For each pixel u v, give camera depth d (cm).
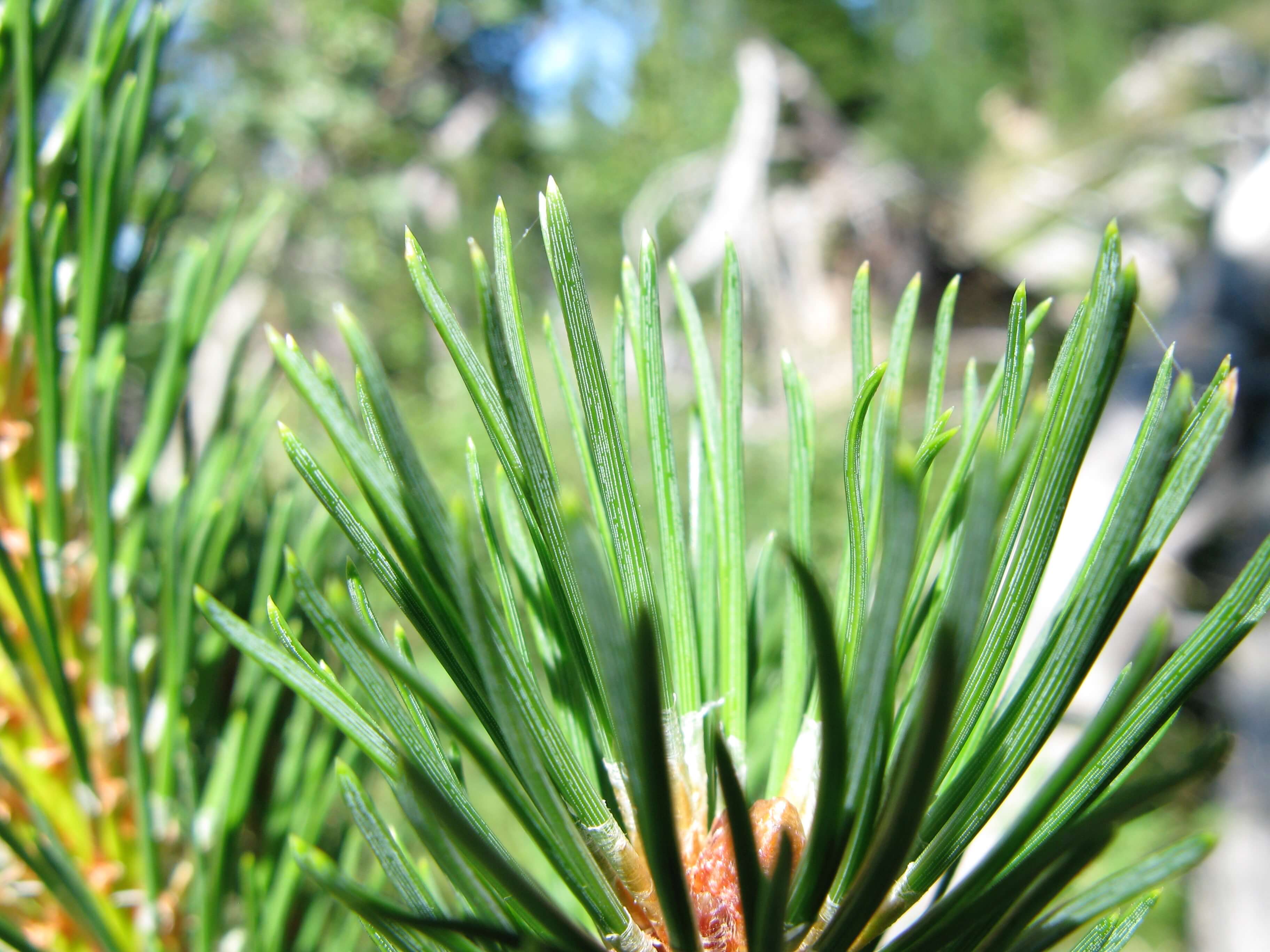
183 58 96
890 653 5
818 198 106
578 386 7
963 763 7
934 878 7
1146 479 6
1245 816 40
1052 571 40
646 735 5
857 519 7
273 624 7
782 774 8
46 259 11
